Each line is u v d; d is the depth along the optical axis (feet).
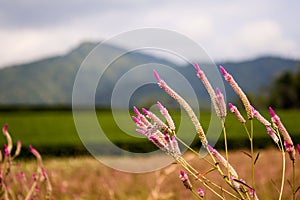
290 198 19.17
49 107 188.14
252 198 7.29
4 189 10.25
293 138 89.04
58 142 84.99
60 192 20.58
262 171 26.40
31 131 111.65
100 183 24.48
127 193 23.79
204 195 7.45
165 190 21.98
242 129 79.30
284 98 236.22
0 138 98.84
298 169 25.58
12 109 184.14
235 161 33.65
